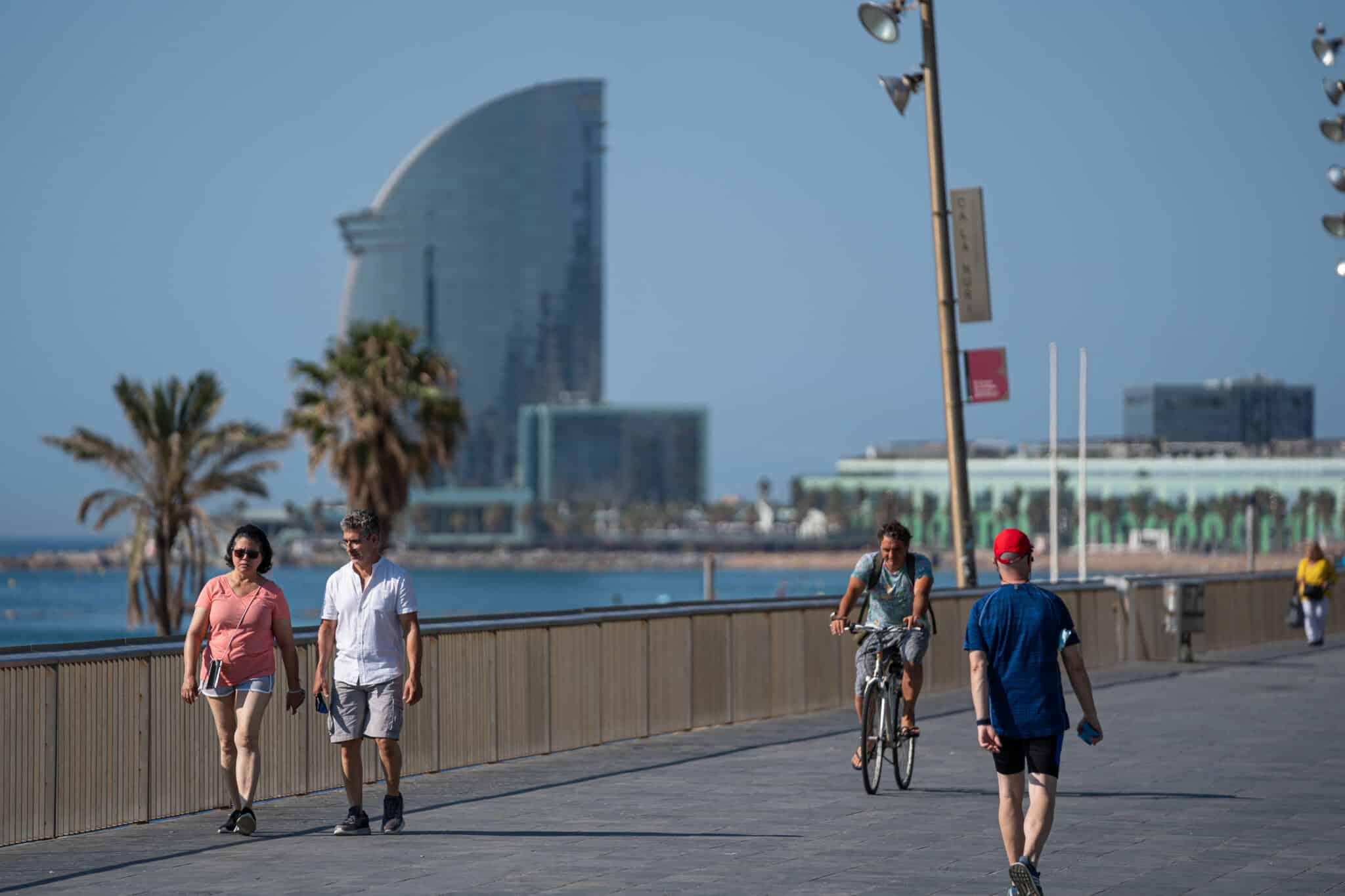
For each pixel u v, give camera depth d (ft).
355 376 585.22
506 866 105.60
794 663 208.23
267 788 137.69
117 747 124.67
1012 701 95.66
